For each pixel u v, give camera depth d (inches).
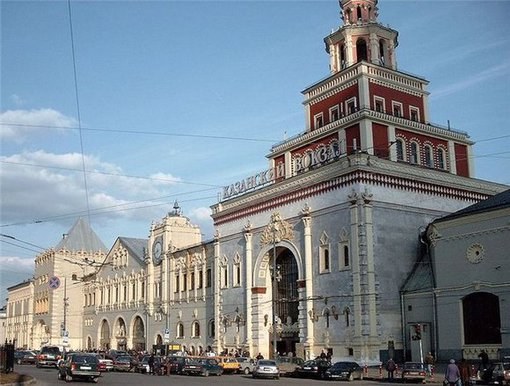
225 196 2687.0
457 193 2265.0
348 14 2600.9
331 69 2561.5
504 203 1711.4
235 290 2544.3
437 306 1861.5
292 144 2524.6
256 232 2449.6
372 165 2039.9
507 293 1669.5
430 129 2393.0
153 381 1599.4
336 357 2001.7
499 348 1665.8
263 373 1795.0
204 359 2031.3
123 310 3624.5
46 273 4328.3
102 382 1544.0
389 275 1996.8
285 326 2321.6
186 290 3029.0
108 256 3892.7
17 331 4785.9
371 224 1983.3
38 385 1409.9
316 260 2140.7
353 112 2322.8
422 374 1553.9
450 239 1854.1
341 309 2010.3
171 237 3245.6
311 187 2194.9
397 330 1979.6
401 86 2418.8
